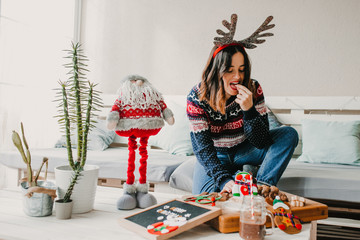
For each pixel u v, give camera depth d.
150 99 1.05
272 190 1.00
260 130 1.25
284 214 0.86
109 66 2.87
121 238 0.77
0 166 2.15
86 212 0.99
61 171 0.97
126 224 0.84
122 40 2.84
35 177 1.01
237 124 1.37
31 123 2.42
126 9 2.83
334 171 1.62
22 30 2.33
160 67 2.75
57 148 2.26
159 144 2.34
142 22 2.79
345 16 2.33
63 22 2.75
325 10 2.37
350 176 1.48
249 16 2.53
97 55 2.90
